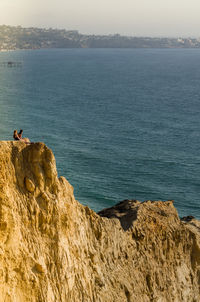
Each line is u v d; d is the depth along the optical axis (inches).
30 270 870.4
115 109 6314.0
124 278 1241.4
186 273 1587.1
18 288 844.6
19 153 933.2
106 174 3233.3
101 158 3612.2
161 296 1398.9
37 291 874.8
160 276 1430.9
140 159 3654.0
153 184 3105.3
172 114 5989.2
